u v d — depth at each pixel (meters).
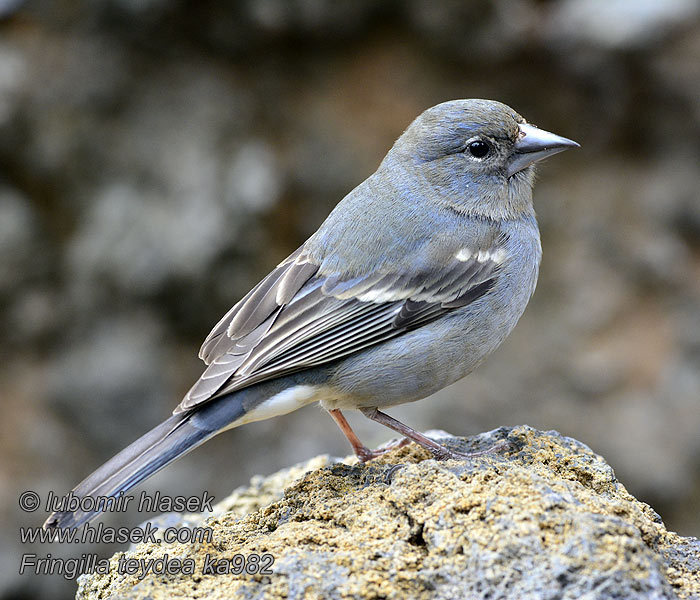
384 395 7.18
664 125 15.66
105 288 13.99
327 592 5.16
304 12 14.79
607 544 5.02
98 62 14.28
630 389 14.45
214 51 14.95
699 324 14.73
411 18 15.11
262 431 14.02
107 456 13.87
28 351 14.09
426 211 7.52
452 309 7.26
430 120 7.80
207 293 14.07
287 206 14.95
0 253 13.79
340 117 15.23
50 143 13.97
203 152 14.36
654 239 15.26
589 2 15.52
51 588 12.51
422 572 5.18
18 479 13.44
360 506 5.84
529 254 7.72
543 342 14.78
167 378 14.14
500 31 15.10
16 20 14.33
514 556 5.06
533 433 6.80
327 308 7.06
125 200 14.04
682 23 15.26
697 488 14.01
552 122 15.73
